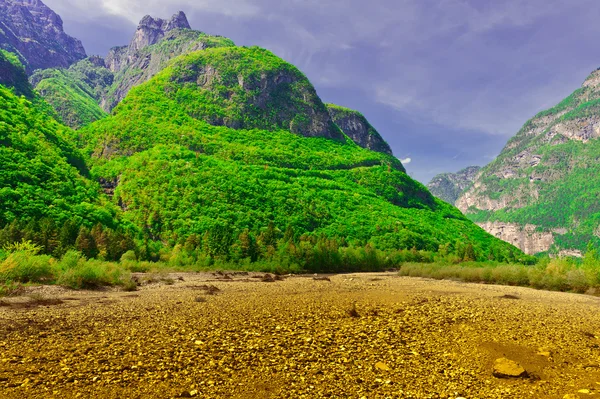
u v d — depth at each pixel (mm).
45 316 17375
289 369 9945
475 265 76188
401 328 15188
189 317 17484
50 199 110688
